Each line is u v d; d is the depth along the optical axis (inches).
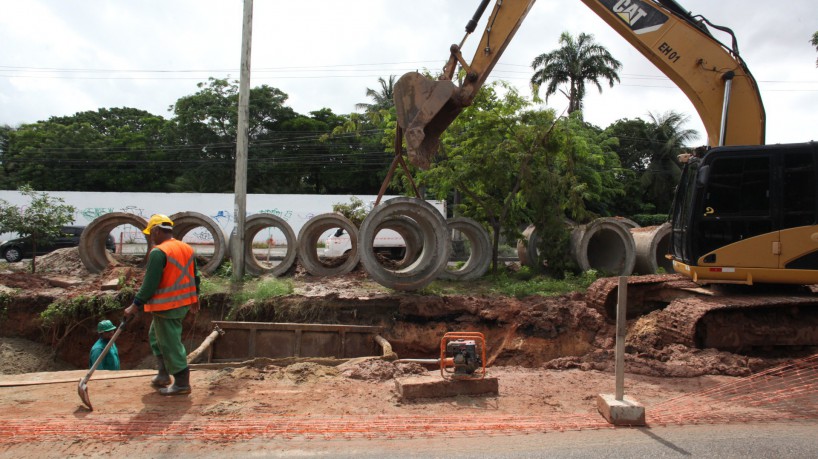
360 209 680.4
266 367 249.6
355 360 263.0
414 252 636.7
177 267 203.8
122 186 1625.2
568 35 1505.9
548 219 557.6
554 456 154.7
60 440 162.7
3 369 409.1
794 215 302.4
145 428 173.3
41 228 558.9
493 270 590.9
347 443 164.2
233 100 1617.9
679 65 355.6
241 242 503.2
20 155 1633.9
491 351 409.4
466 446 162.7
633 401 191.9
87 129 1710.1
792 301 300.0
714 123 352.2
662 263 631.8
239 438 166.6
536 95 557.6
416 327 427.5
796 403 217.0
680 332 310.0
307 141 1663.4
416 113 340.2
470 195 587.5
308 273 560.4
